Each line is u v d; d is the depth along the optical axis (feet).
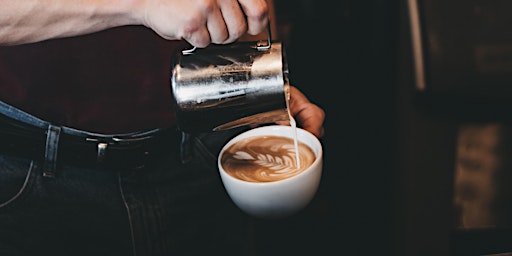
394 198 5.50
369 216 5.44
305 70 7.68
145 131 3.38
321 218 5.61
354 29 7.62
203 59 2.70
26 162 3.16
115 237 3.52
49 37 2.71
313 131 3.66
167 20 2.49
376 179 5.91
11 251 3.26
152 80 3.31
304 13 8.36
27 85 3.05
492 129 5.57
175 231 3.74
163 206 3.61
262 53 2.68
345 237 5.27
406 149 5.78
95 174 3.34
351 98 7.08
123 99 3.28
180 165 3.62
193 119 2.77
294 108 3.73
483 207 5.11
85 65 3.13
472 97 5.66
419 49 5.83
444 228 4.87
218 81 2.67
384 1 6.69
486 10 5.65
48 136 3.13
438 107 5.79
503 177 5.32
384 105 6.77
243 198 2.94
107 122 3.28
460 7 5.74
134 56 3.22
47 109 3.13
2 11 2.54
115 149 3.29
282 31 8.32
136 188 3.48
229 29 2.50
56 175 3.23
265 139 3.36
